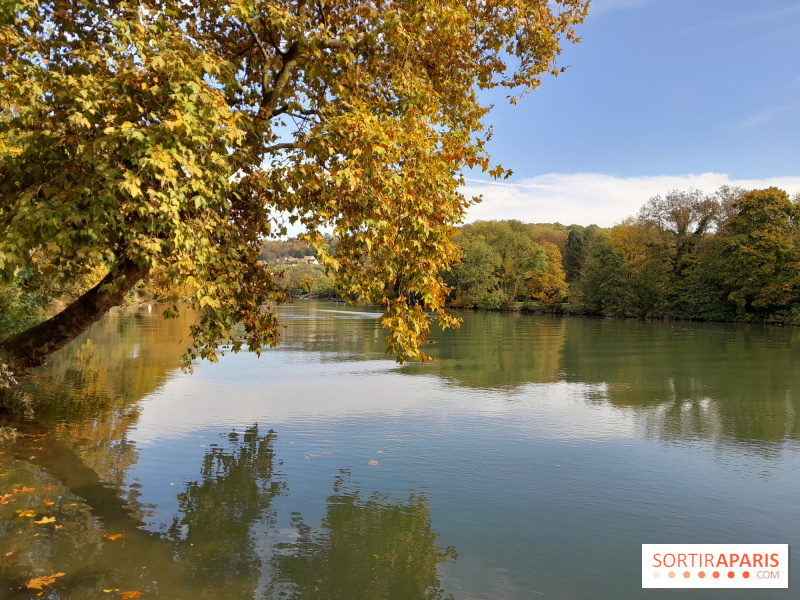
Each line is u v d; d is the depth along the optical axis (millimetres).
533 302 80438
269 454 9375
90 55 6789
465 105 10625
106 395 14000
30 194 6398
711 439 10680
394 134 7441
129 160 6801
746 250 52188
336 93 8719
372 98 9484
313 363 21391
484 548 6039
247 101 9172
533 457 9445
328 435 10688
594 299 69688
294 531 6371
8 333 15367
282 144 8859
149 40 7129
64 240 6504
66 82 6309
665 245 62406
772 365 21703
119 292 9414
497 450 9820
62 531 6113
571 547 6105
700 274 58844
